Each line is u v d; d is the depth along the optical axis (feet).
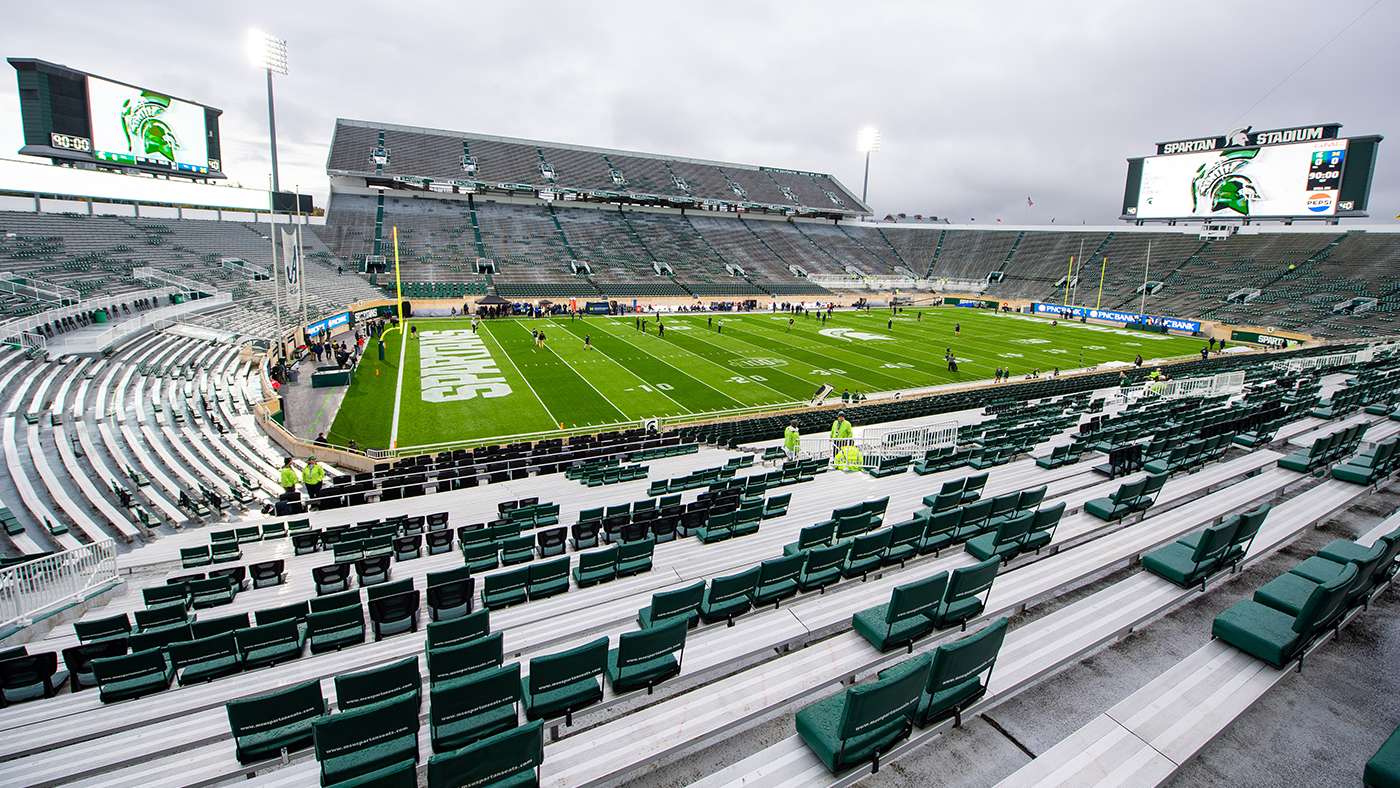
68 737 18.12
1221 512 25.84
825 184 328.70
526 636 21.49
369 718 13.71
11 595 28.94
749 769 12.91
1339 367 78.59
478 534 34.53
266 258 154.40
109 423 64.23
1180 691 14.43
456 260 202.28
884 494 39.06
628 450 70.03
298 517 47.67
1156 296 200.44
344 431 80.59
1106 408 74.54
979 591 18.15
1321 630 15.79
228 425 73.97
